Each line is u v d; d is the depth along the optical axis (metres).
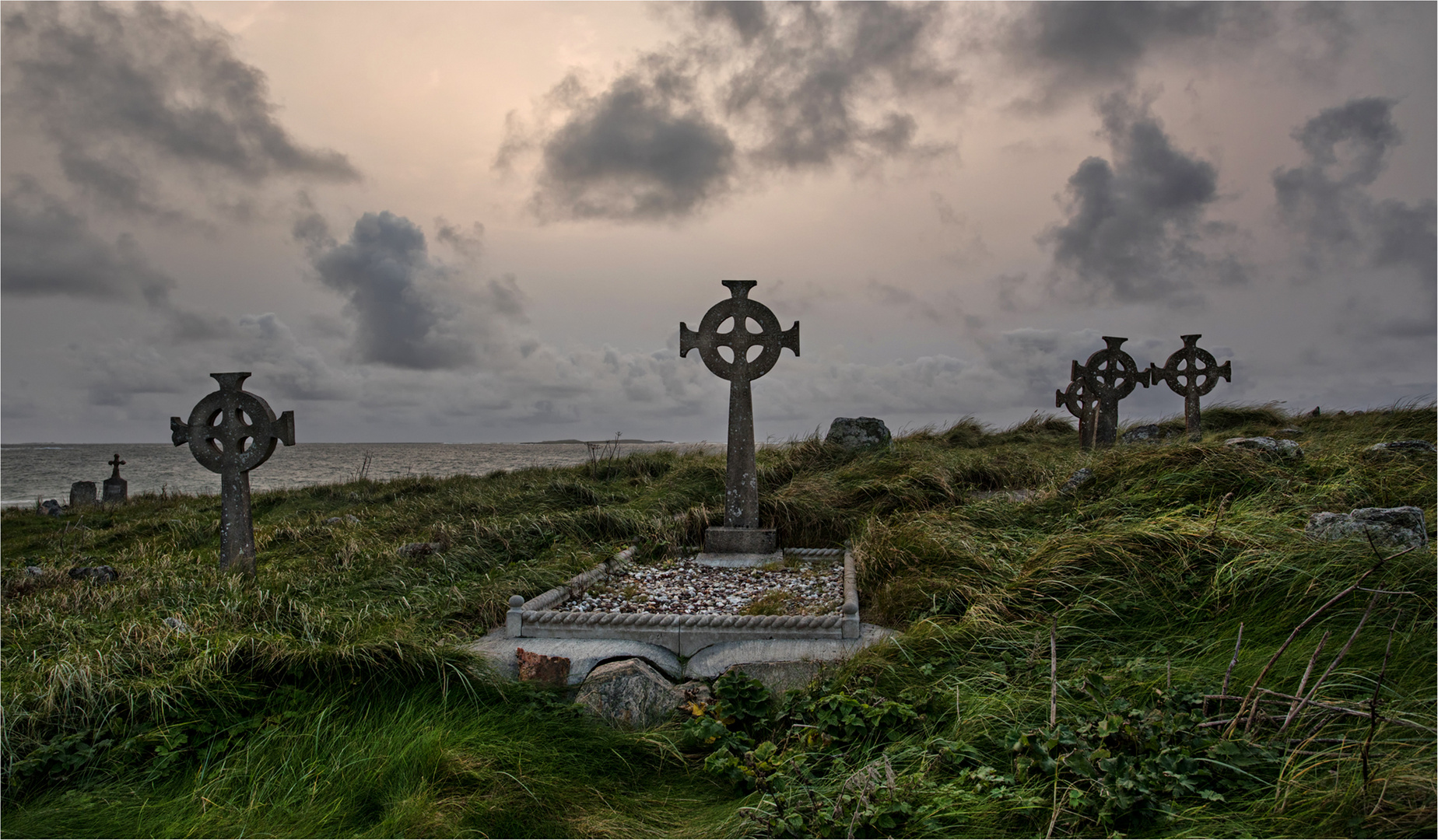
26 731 3.77
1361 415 12.82
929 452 10.53
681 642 4.97
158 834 3.22
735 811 3.24
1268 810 2.69
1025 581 4.95
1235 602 4.25
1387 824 2.53
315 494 13.35
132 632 4.92
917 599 5.25
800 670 4.58
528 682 4.52
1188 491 6.22
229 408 7.66
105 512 13.97
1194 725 3.17
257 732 3.89
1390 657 3.47
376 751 3.69
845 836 2.85
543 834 3.21
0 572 7.97
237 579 6.80
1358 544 4.28
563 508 9.43
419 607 5.82
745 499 7.63
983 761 3.29
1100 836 2.71
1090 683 3.66
